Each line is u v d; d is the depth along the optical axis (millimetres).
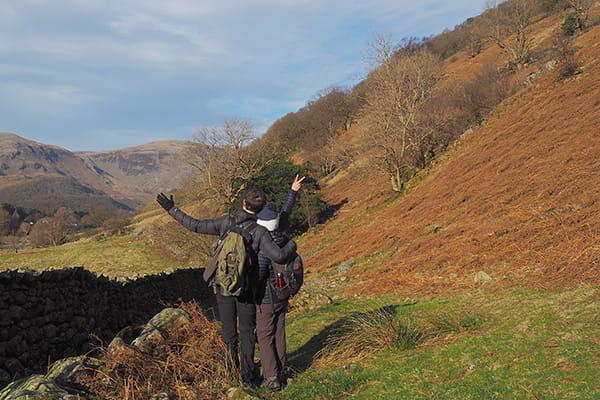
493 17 47406
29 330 5414
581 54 22562
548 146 13281
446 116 27266
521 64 39719
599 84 15805
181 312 5238
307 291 11516
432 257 9828
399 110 26047
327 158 54875
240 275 3207
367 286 9406
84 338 6922
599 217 6734
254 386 3531
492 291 5684
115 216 103562
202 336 4570
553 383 2658
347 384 3342
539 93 21281
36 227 75250
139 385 3404
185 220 3553
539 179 11109
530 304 4473
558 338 3367
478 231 10094
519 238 7926
